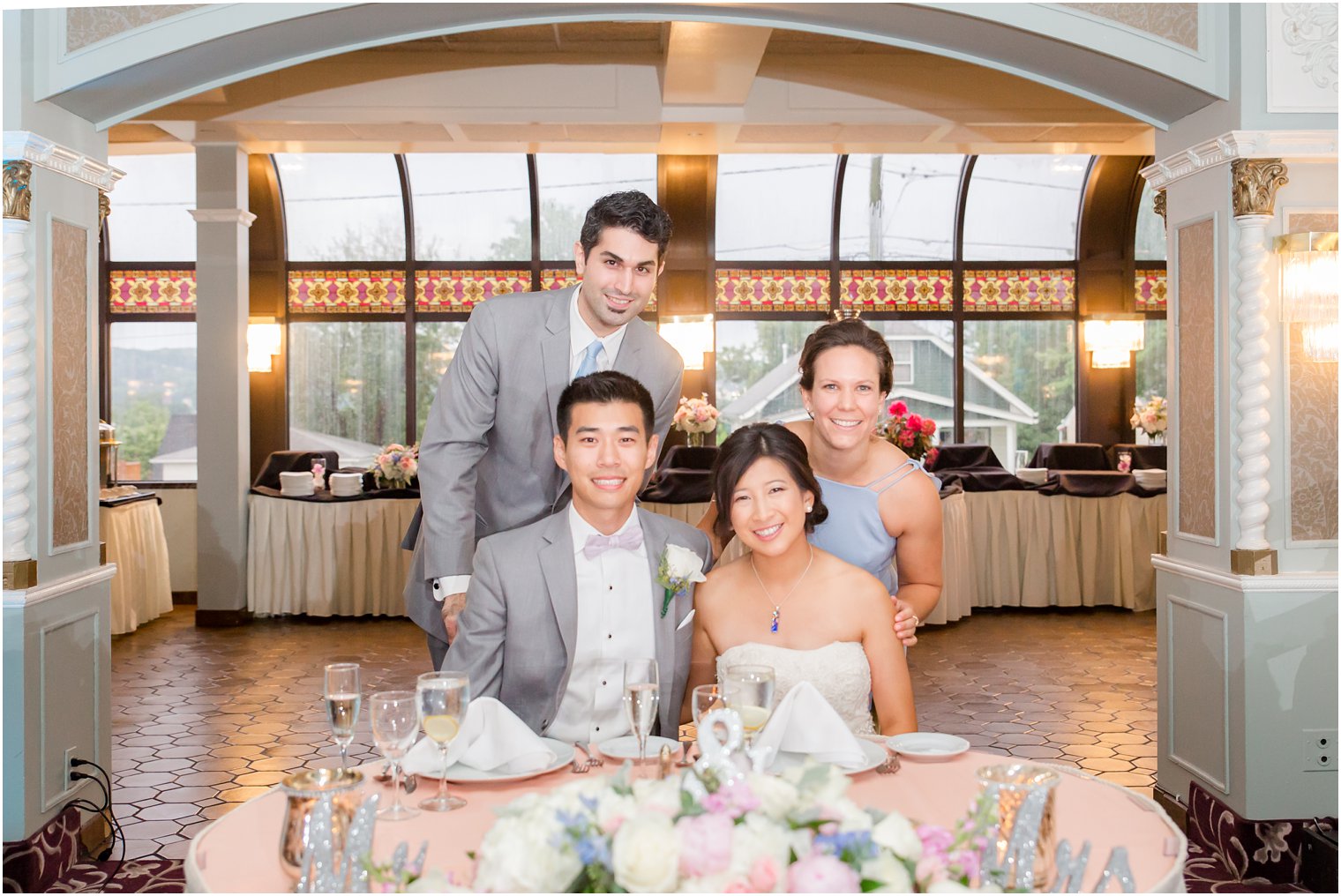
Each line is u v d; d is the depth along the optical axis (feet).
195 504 28.02
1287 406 11.16
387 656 20.74
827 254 30.48
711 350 29.53
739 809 3.72
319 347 30.04
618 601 7.62
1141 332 29.86
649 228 8.75
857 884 3.53
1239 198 10.98
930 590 10.13
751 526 7.47
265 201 28.68
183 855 10.96
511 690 7.52
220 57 11.06
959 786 5.78
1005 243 30.63
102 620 11.50
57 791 10.53
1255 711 10.87
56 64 10.50
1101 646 21.57
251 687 18.20
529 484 10.16
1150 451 28.12
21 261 10.14
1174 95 11.65
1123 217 29.91
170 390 29.27
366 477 26.04
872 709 9.57
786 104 19.76
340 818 4.28
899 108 19.81
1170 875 4.62
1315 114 11.00
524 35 18.37
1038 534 25.73
